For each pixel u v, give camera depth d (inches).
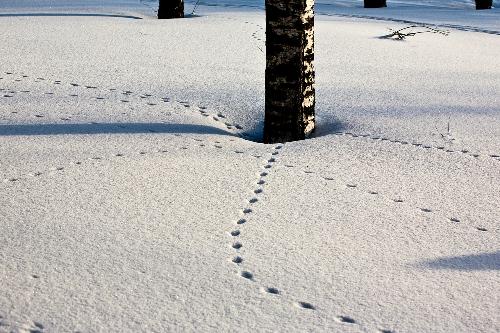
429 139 179.6
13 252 110.7
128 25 414.3
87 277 103.0
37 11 503.8
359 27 427.5
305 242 117.6
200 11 531.2
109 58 292.7
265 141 192.1
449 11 613.9
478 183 148.5
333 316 93.8
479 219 129.2
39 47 317.4
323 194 141.3
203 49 323.3
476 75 272.4
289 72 185.5
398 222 127.1
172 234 119.7
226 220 126.9
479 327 91.5
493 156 166.6
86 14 481.1
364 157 166.1
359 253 113.6
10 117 196.4
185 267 107.2
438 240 119.4
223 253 112.7
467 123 194.5
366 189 144.3
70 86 236.8
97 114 202.2
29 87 233.8
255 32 382.9
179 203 134.6
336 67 285.1
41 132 181.9
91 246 113.7
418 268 108.4
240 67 277.6
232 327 90.4
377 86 247.1
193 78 253.8
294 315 93.7
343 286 102.0
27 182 144.0
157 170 153.9
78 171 151.6
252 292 99.8
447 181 149.5
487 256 113.3
